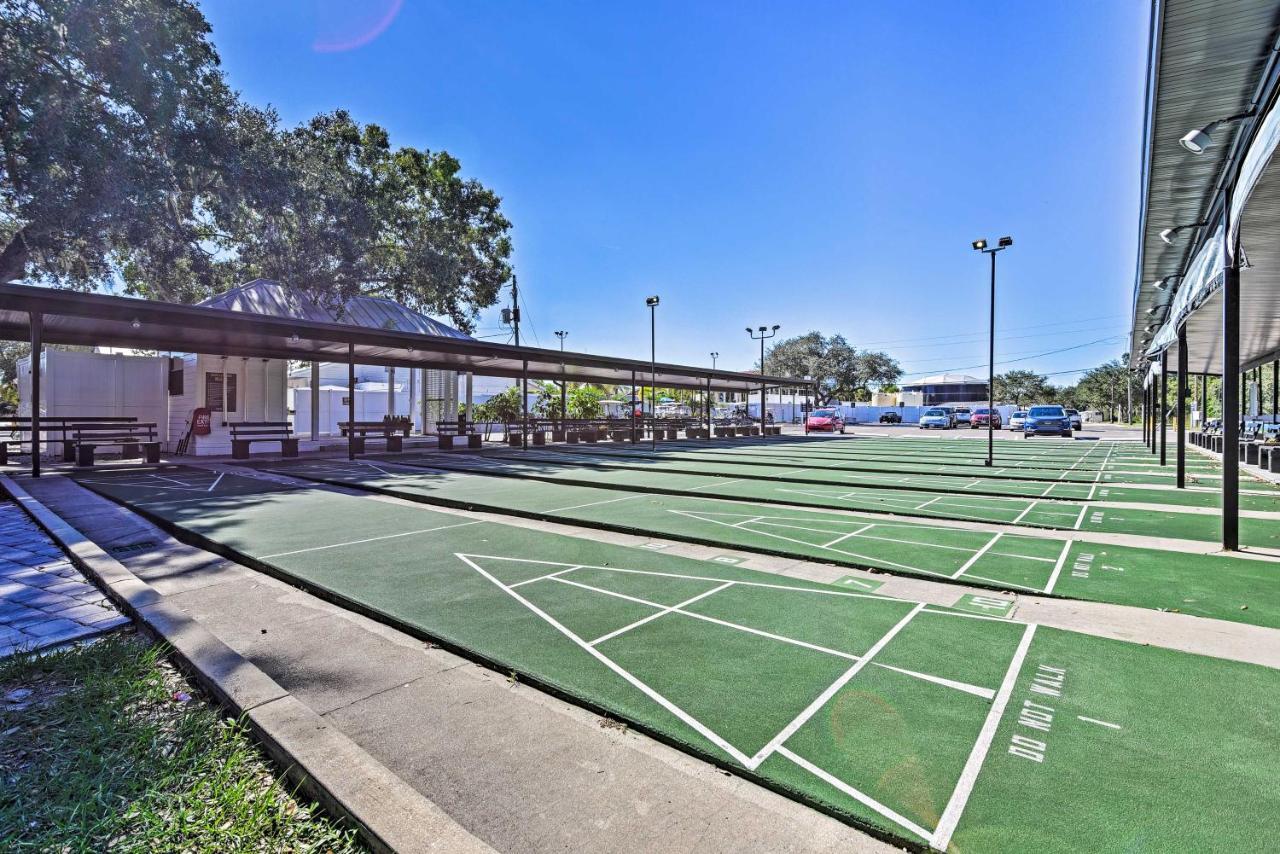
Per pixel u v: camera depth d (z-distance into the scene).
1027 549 7.00
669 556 6.77
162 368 20.44
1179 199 7.16
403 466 16.78
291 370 38.16
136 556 6.73
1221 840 2.26
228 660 3.57
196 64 19.23
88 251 20.28
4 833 2.22
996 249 15.78
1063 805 2.47
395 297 33.53
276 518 8.90
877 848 2.25
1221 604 5.03
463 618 4.67
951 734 3.03
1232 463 6.85
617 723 3.16
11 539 7.16
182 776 2.60
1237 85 4.92
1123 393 70.88
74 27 16.53
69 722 3.00
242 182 21.34
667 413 56.59
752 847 2.23
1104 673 3.72
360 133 30.05
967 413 60.91
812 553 6.77
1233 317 6.68
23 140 16.53
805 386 45.03
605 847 2.22
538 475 14.34
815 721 3.15
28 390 21.03
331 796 2.39
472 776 2.68
